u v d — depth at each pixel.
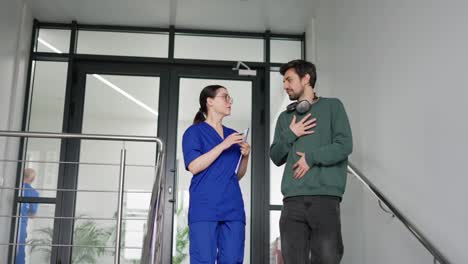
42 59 4.53
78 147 4.34
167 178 4.32
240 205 2.41
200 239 2.30
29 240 4.11
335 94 3.80
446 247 2.19
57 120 4.40
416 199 2.46
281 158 2.36
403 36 2.67
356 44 3.38
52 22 4.60
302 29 4.73
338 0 3.80
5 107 3.97
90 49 4.60
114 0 4.28
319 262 2.10
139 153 4.38
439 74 2.29
